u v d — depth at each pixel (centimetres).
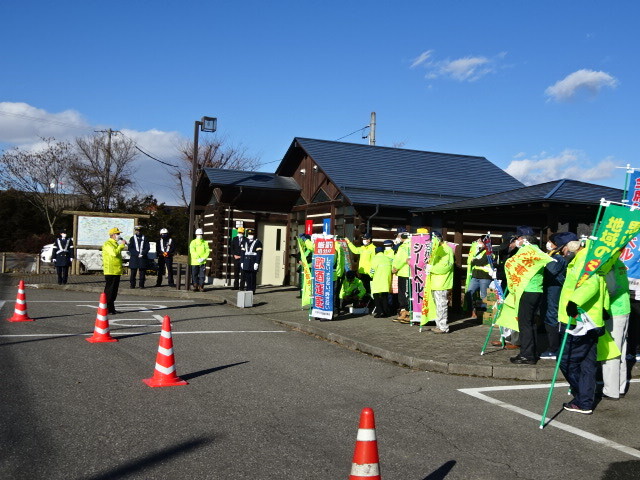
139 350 898
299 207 2048
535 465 474
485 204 1305
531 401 677
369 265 1416
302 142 2014
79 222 2353
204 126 1858
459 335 1082
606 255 586
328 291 1247
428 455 490
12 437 500
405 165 2050
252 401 638
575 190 1273
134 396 641
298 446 498
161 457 465
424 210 1571
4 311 1297
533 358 828
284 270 2122
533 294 826
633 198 870
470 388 739
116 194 4334
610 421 601
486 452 501
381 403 651
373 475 334
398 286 1251
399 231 1335
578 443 530
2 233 4759
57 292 1809
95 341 949
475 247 1296
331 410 613
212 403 625
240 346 973
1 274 2556
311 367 832
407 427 565
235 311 1434
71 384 680
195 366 806
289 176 2169
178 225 3659
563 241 724
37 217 4709
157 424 548
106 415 570
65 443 489
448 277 1105
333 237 1250
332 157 1956
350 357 925
